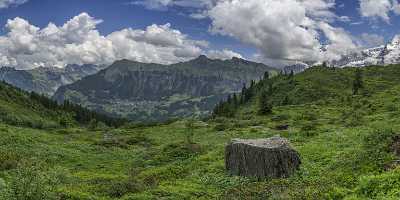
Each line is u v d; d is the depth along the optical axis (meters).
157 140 87.50
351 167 28.69
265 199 25.56
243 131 79.75
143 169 49.25
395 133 33.09
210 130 93.81
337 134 51.28
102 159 60.56
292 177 32.75
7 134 69.69
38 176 23.25
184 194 30.03
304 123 82.69
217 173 38.38
